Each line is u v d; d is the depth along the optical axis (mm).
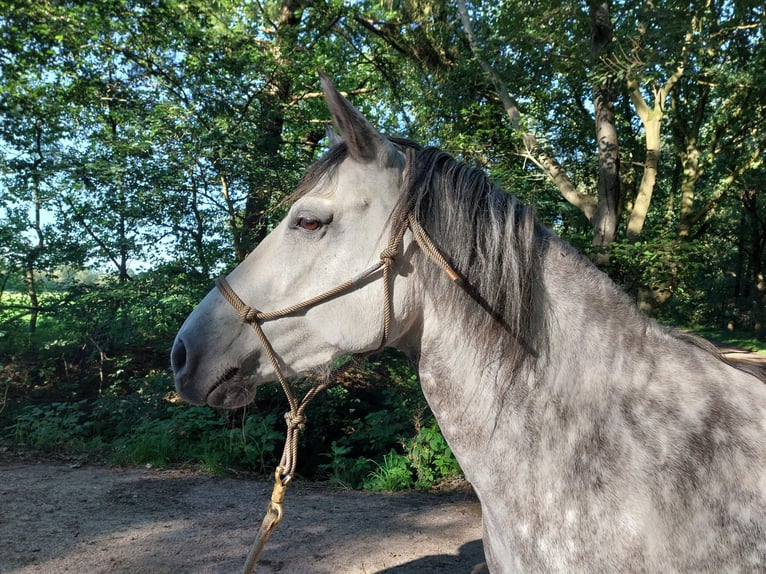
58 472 5105
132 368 7797
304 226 1290
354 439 6016
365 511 4207
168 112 6703
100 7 7035
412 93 10703
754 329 22078
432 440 5367
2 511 3961
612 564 1022
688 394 1132
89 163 6621
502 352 1193
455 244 1229
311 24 9789
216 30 7660
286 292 1306
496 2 8453
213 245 7195
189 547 3408
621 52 6898
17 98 7059
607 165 8484
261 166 7188
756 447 1068
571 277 1257
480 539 3578
